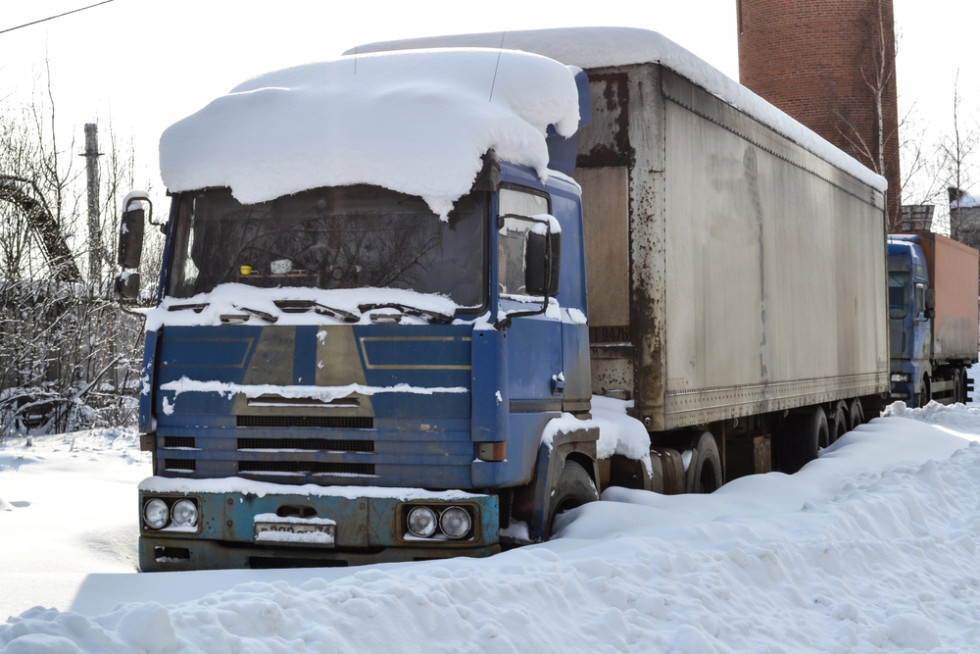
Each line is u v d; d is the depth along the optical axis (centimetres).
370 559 675
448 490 672
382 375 684
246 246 721
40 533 867
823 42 4184
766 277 1248
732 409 1120
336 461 686
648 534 729
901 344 2570
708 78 1059
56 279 2009
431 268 693
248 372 702
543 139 763
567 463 795
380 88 749
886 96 4206
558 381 770
